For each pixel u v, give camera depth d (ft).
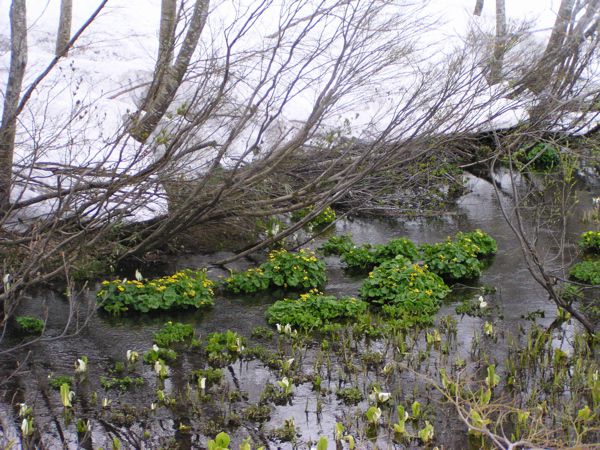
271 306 32.94
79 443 22.25
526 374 27.02
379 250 39.83
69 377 26.55
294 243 42.24
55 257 31.12
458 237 41.52
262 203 33.91
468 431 22.52
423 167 44.09
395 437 22.62
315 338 30.48
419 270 35.40
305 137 32.12
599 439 22.00
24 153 33.88
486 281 37.45
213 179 34.35
